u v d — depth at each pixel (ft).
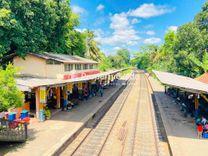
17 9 94.89
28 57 104.58
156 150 58.80
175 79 88.69
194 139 63.05
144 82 243.81
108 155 55.52
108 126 78.79
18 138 57.77
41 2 101.40
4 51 92.48
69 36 162.61
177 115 91.15
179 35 147.74
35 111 85.76
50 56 108.27
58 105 95.96
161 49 332.19
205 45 141.38
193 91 64.23
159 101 123.54
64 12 126.93
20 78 87.25
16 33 94.68
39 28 104.53
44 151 53.31
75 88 129.49
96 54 249.34
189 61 140.15
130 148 59.77
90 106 105.50
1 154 51.90
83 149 58.59
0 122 59.26
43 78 98.27
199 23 154.61
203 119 68.54
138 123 83.92
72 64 121.29
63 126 72.33
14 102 54.49
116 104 119.34
